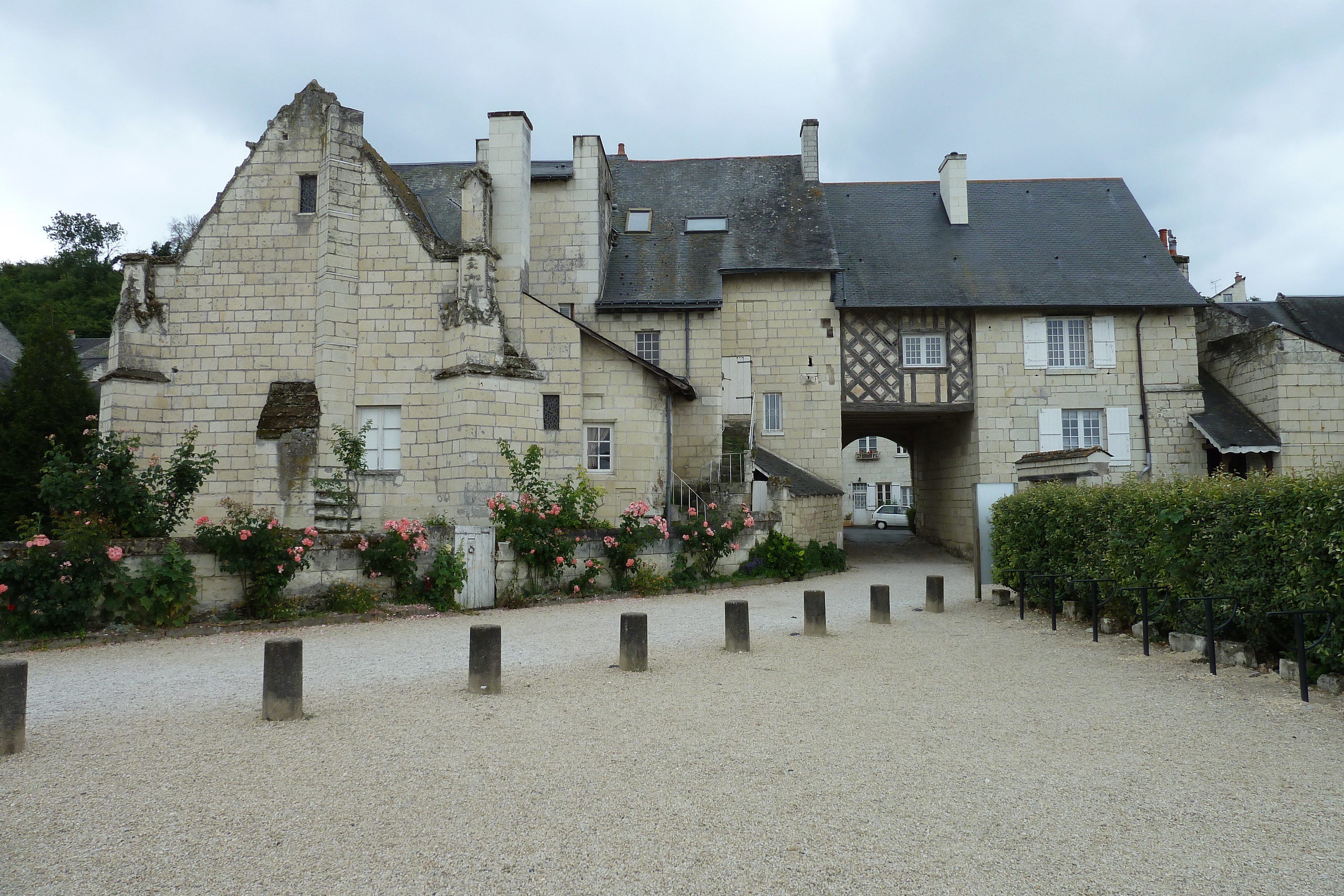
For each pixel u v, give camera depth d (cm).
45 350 1898
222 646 908
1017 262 2244
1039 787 468
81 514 979
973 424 2175
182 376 1495
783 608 1238
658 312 2023
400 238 1526
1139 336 2139
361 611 1089
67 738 560
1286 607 701
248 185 1527
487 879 360
